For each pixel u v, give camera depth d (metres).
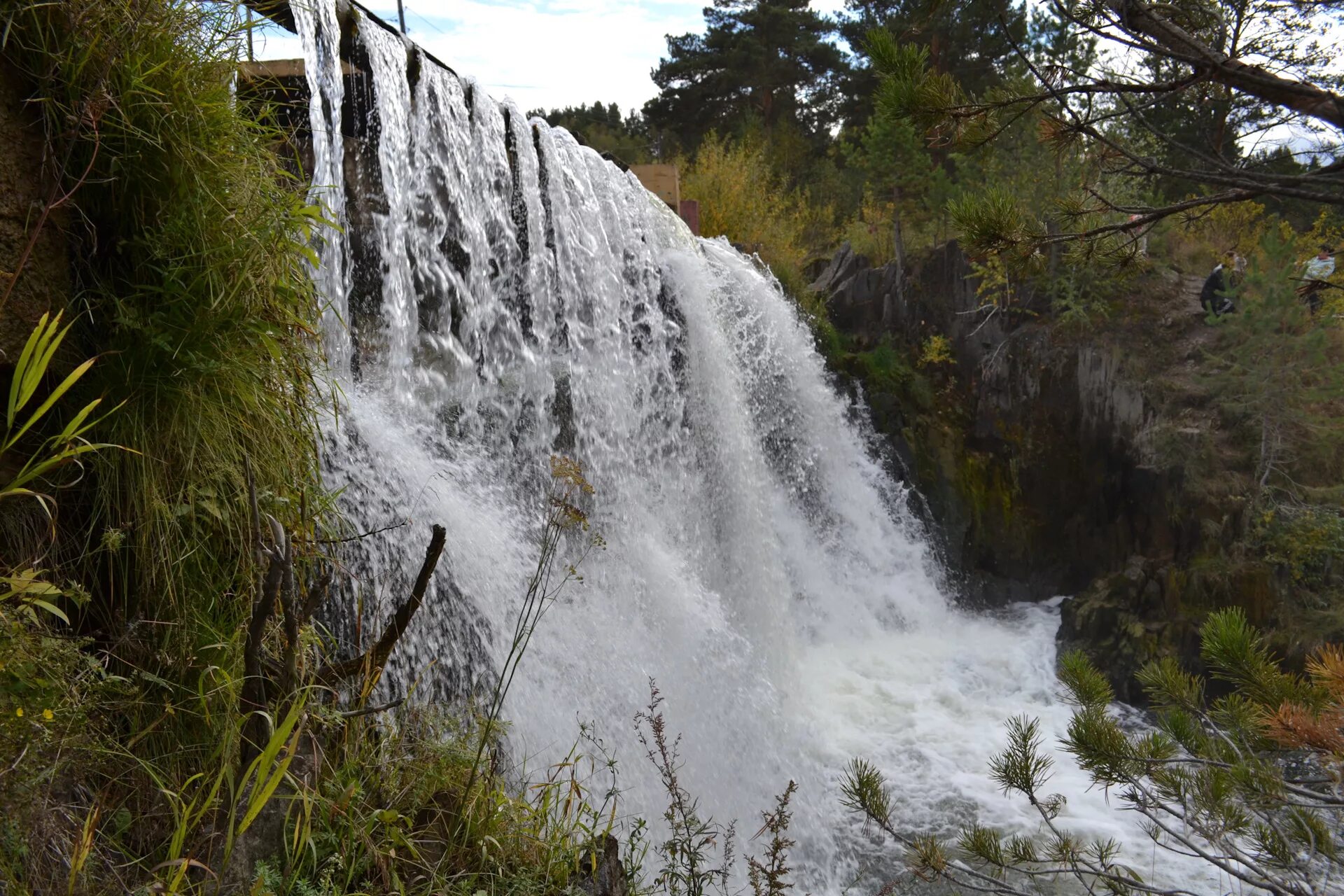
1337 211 12.28
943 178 15.17
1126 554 13.08
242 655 2.74
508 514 6.28
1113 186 10.30
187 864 1.98
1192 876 6.74
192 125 2.86
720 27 35.97
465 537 5.39
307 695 2.45
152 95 2.76
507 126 7.17
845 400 13.31
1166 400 13.05
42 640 2.18
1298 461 12.43
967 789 8.02
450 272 6.30
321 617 3.94
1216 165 2.37
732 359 10.26
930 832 7.39
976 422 14.09
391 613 4.59
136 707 2.56
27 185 2.57
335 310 3.30
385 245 5.61
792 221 20.56
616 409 8.16
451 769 3.46
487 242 6.73
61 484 2.60
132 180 2.79
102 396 2.12
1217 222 14.95
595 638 6.40
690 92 35.75
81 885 2.06
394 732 3.40
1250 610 11.46
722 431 9.66
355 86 5.46
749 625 9.48
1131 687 11.19
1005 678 10.85
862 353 14.33
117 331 2.72
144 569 2.69
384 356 5.57
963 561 13.30
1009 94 3.08
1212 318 12.85
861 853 7.12
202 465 2.81
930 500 13.42
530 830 3.32
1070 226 3.33
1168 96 2.53
